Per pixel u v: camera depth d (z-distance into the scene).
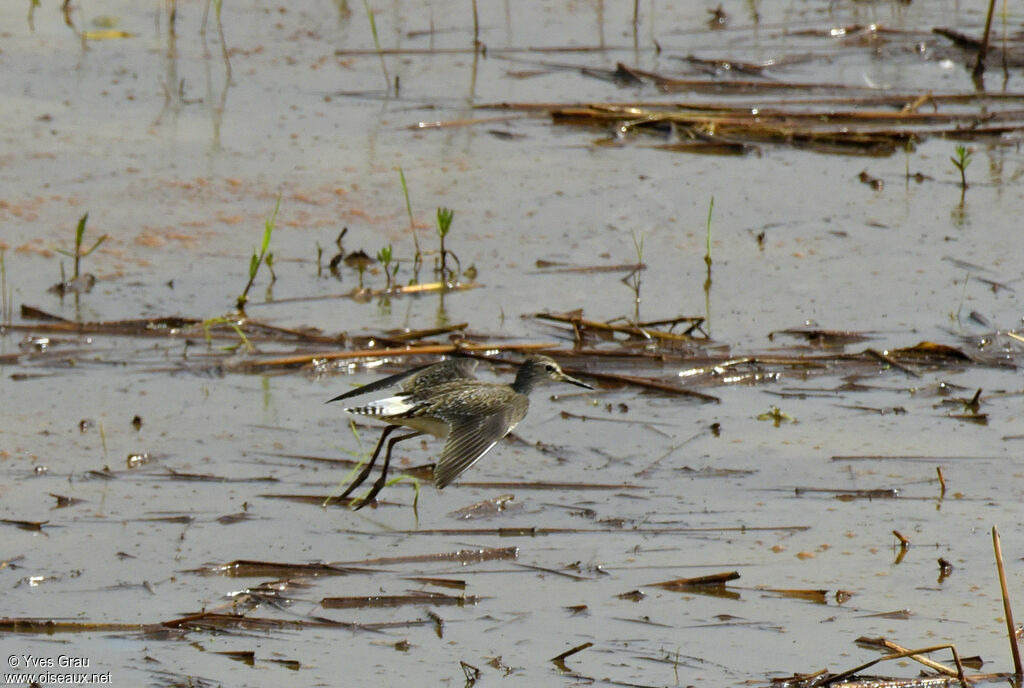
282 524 10.70
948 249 16.44
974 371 13.70
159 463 11.54
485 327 14.43
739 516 10.99
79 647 8.95
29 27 23.45
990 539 10.66
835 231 16.92
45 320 14.14
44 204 16.83
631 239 16.61
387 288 15.10
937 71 22.92
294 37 23.64
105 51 22.48
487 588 9.91
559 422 12.66
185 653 8.95
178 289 15.07
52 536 10.30
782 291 15.36
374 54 22.92
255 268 14.58
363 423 12.58
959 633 9.38
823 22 25.09
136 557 10.09
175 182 17.62
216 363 13.52
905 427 12.59
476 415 9.56
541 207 17.41
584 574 10.10
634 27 24.55
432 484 11.49
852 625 9.48
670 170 18.83
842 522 10.94
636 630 9.39
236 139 19.12
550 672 8.84
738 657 9.05
